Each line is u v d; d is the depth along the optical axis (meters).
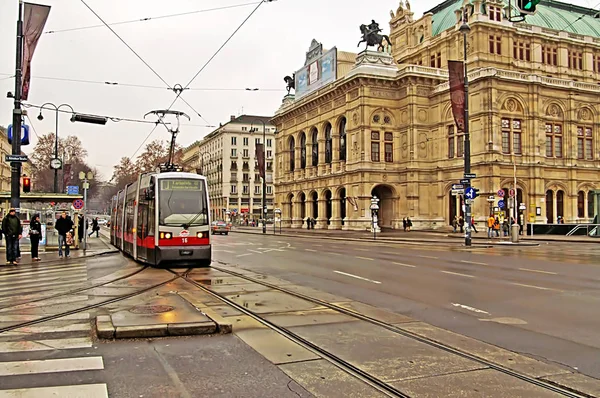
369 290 13.91
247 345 7.96
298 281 15.99
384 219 64.19
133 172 92.94
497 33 60.69
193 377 6.41
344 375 6.54
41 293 13.45
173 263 20.22
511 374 6.61
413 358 7.33
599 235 43.78
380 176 60.97
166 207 20.41
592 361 7.23
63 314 10.48
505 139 54.81
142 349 7.66
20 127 21.97
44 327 9.23
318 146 70.56
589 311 10.80
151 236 20.58
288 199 80.50
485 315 10.45
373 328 9.25
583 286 14.42
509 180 54.31
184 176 21.06
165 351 7.56
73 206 30.23
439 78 61.00
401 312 10.80
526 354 7.59
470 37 60.41
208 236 20.61
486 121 53.66
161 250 19.95
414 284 15.05
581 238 42.12
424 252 28.36
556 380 6.39
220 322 8.81
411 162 60.12
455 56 62.34
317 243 39.38
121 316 9.44
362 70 60.78
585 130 60.16
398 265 20.73
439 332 8.95
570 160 58.44
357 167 60.91
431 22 68.12
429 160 61.03
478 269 19.05
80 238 37.44
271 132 125.00
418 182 60.25
